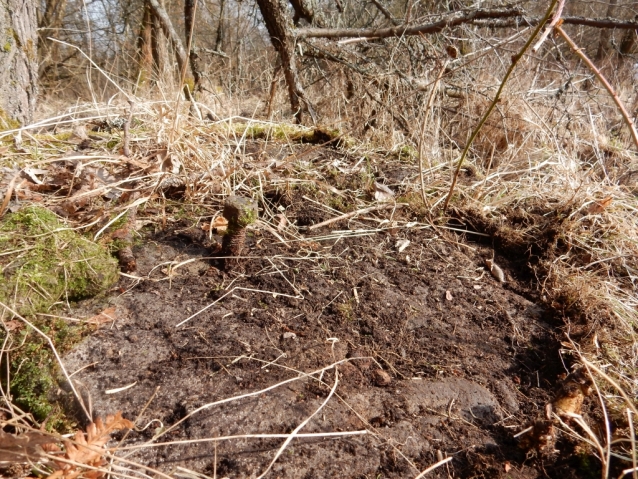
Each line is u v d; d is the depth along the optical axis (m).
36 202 1.98
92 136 2.76
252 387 1.37
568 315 1.87
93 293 1.66
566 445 1.32
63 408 1.28
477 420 1.39
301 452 1.21
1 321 1.44
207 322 1.60
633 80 6.32
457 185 2.72
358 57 4.71
